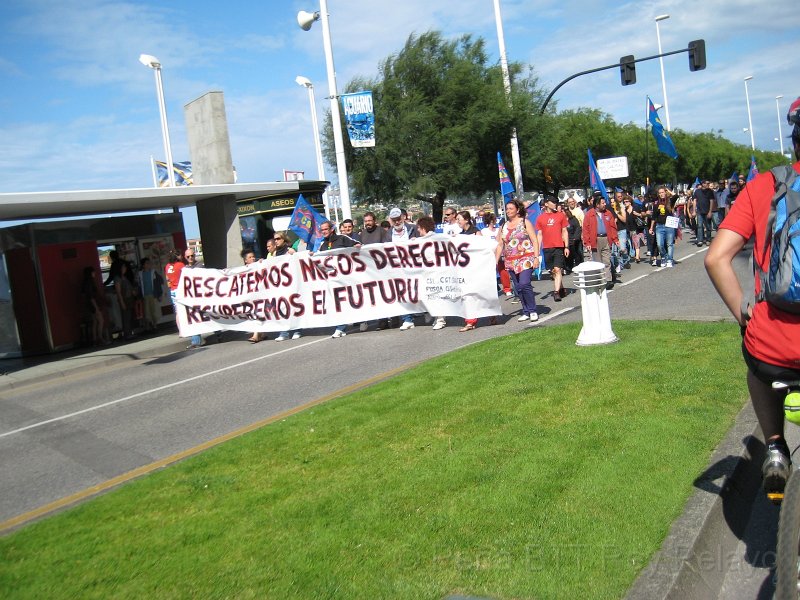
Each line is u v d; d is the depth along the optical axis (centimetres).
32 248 1596
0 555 441
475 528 393
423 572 356
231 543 414
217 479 527
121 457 682
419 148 3206
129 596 368
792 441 494
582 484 432
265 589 358
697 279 1379
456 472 475
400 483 470
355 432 598
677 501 396
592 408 578
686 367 665
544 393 636
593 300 810
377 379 822
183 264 1439
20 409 1017
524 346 854
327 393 818
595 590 325
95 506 507
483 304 1112
